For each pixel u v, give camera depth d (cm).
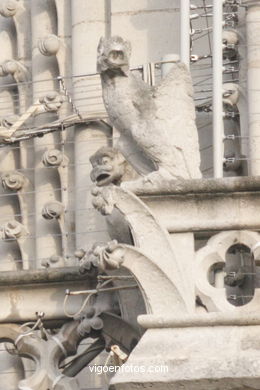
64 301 2581
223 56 2688
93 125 2777
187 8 2698
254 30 2667
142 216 2488
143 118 2530
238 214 2484
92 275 2611
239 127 2673
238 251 2527
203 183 2484
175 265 2473
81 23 2800
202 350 2408
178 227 2486
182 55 2691
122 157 2627
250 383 2372
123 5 2792
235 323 2427
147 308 2464
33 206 2811
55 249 2783
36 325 2622
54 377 2592
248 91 2661
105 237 2747
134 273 2472
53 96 2789
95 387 2725
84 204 2759
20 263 2808
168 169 2519
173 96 2538
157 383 2384
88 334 2602
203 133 2708
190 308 2459
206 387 2380
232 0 2678
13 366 2786
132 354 2414
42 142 2805
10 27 2883
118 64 2525
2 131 2798
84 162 2770
